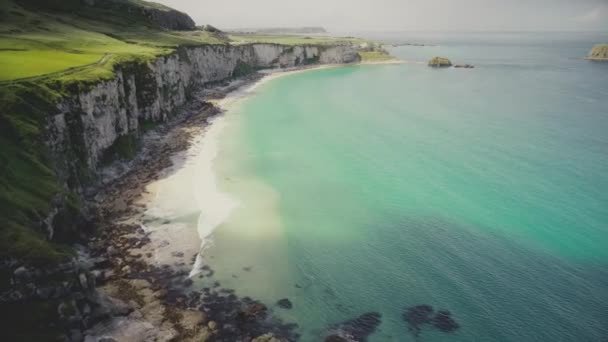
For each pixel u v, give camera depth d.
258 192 58.00
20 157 42.00
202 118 94.62
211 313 34.78
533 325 34.78
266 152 73.94
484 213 53.38
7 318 28.25
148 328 32.38
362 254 44.47
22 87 50.22
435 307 36.66
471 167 68.50
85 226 44.69
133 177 61.41
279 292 38.09
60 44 83.12
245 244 45.38
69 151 51.62
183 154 71.31
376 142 80.62
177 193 56.25
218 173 63.91
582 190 59.75
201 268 40.81
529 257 44.12
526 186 61.19
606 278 40.78
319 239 47.16
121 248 42.84
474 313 36.03
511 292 38.66
